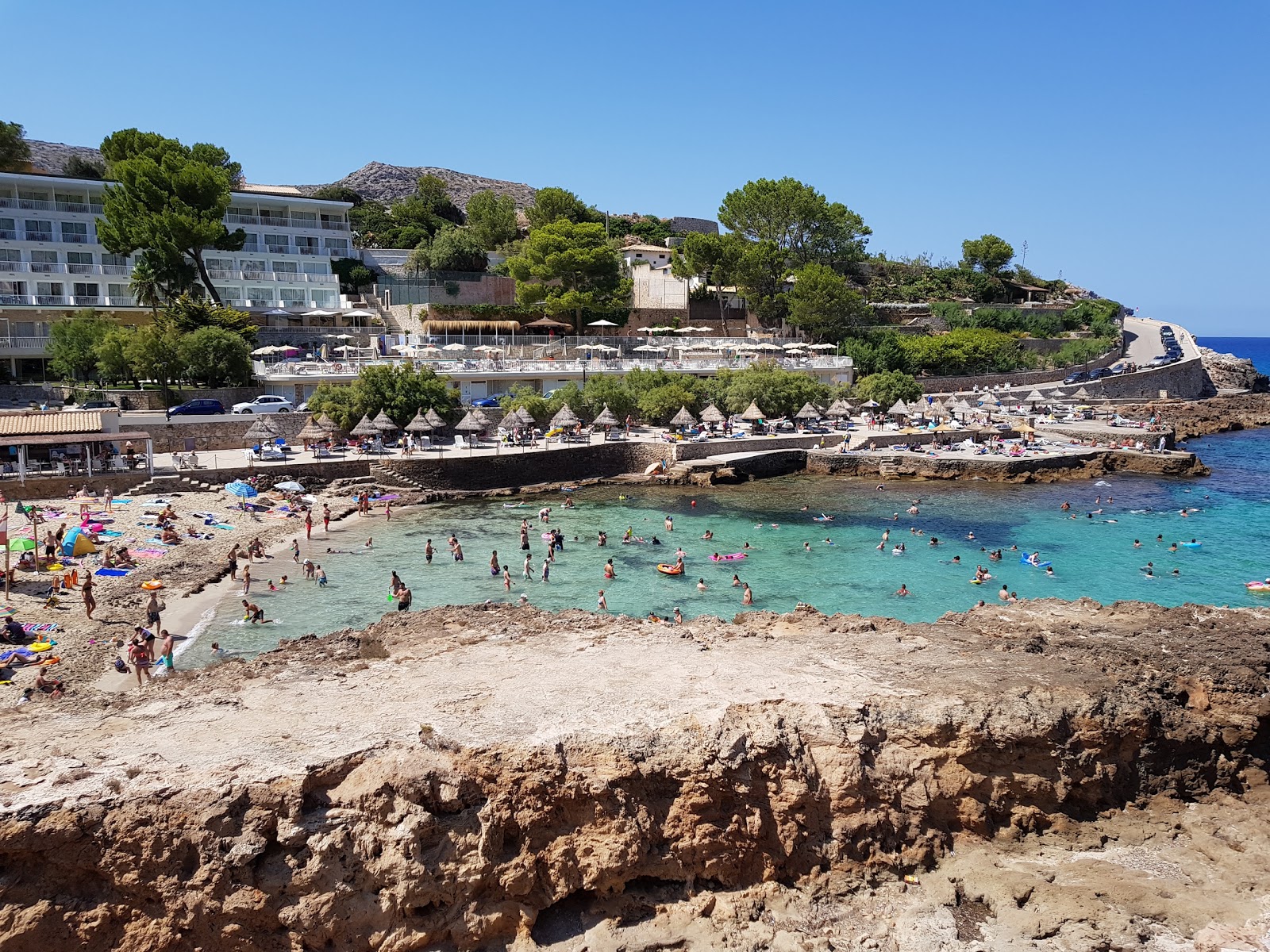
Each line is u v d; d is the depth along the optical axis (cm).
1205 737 2484
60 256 9050
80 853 1755
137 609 3847
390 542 5344
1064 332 15738
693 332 12062
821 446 8494
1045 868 2158
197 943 1784
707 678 2544
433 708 2305
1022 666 2652
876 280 17488
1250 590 4531
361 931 1848
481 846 1933
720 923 1995
